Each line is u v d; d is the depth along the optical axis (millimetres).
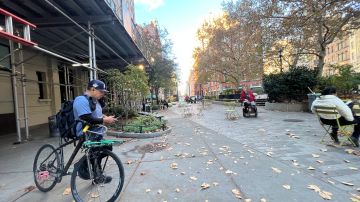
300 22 15383
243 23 21781
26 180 4977
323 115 6848
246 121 12961
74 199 3756
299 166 5113
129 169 5340
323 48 19562
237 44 34781
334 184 4148
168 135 9539
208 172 4988
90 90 3994
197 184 4398
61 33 10586
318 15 14273
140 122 10570
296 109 16688
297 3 15906
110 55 16266
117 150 7195
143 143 8125
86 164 4000
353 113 6562
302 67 17453
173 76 36406
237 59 35188
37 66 14516
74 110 3869
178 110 28719
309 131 8945
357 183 4148
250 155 6098
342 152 6004
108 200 3770
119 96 13664
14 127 11797
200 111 21578
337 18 17406
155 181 4602
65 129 4020
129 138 9125
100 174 4012
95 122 3842
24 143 8727
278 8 17203
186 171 5086
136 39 21781
